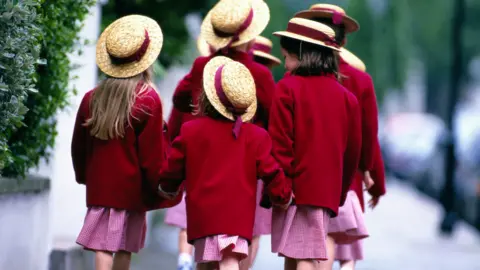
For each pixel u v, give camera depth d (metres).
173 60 30.89
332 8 16.34
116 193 14.39
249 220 13.89
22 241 15.90
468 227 47.22
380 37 67.44
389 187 81.12
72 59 22.39
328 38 15.05
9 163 14.94
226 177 13.85
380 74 68.62
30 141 16.39
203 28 16.72
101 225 14.51
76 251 21.11
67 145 23.05
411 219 51.50
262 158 14.07
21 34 13.40
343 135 15.04
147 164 14.44
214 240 13.74
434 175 64.31
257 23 16.39
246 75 14.06
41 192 17.27
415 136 85.25
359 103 16.72
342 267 17.77
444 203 42.72
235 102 13.91
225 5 16.31
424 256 33.50
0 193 14.36
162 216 41.56
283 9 54.19
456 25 46.78
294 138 14.81
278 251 14.84
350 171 15.37
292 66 15.26
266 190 14.62
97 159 14.50
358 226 16.59
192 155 13.99
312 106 14.83
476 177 45.62
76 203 23.28
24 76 13.62
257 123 16.61
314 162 14.66
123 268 14.84
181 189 15.32
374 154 16.84
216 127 14.08
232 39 16.19
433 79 118.81
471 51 102.50
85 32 22.91
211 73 14.26
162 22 29.81
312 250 14.66
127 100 14.29
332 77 15.23
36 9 14.58
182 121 17.27
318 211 14.66
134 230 14.71
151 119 14.39
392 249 35.78
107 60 14.59
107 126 14.30
